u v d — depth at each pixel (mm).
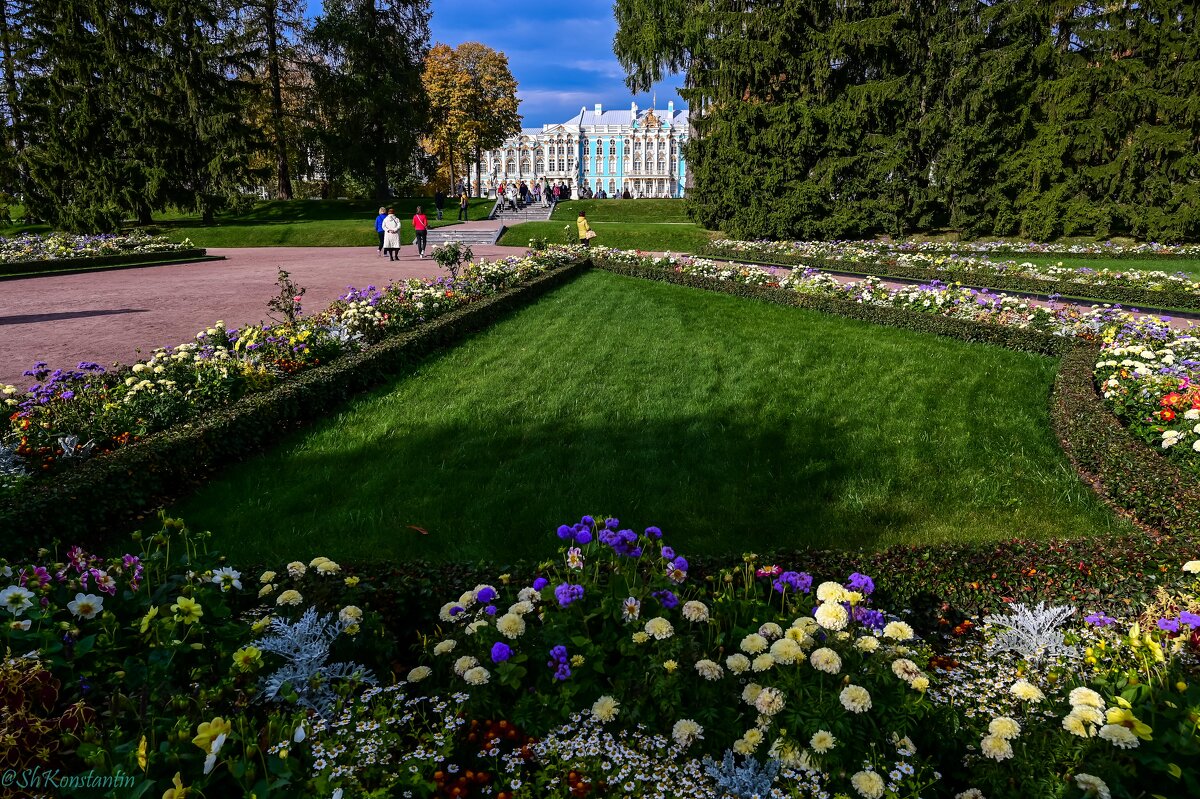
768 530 4727
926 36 30297
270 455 6105
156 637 2588
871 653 2553
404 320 10328
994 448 6238
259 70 42375
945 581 3412
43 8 32875
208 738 2006
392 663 2859
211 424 5738
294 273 20766
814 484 5469
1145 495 4844
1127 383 6953
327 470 5727
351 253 28531
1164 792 2148
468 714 2451
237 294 16297
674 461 5844
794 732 2236
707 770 2156
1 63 33656
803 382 8242
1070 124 28797
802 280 15289
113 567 3074
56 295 16156
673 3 33062
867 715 2297
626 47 34875
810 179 31578
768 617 2834
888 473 5660
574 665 2500
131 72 33625
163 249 26047
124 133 33312
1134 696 2359
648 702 2410
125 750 2072
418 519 4836
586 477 5477
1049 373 8734
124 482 4828
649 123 106562
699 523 4773
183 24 34500
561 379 8312
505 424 6770
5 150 32500
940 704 2430
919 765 2217
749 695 2342
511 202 43500
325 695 2512
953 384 8188
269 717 2312
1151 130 27750
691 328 11453
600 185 108688
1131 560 3486
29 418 5656
